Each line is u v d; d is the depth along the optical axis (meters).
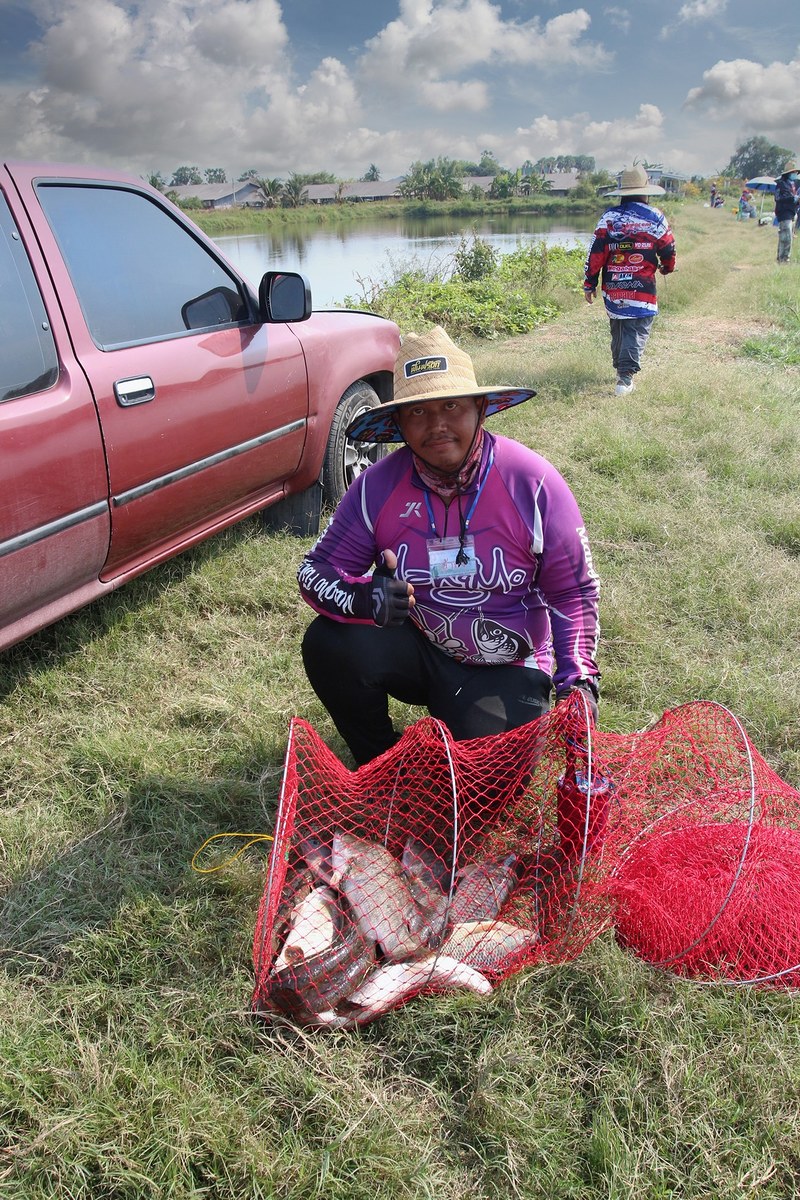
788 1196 1.79
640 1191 1.75
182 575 4.37
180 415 3.66
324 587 2.59
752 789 2.20
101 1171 1.81
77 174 3.45
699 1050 2.04
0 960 2.34
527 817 2.59
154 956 2.31
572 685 2.40
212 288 4.05
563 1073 2.03
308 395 4.57
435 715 2.72
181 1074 1.99
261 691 3.47
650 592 4.22
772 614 3.98
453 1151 1.88
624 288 7.67
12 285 3.04
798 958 2.20
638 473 5.73
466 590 2.52
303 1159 1.82
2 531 2.91
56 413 3.06
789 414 6.98
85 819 2.87
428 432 2.30
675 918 2.26
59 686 3.49
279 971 2.02
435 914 2.22
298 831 2.55
